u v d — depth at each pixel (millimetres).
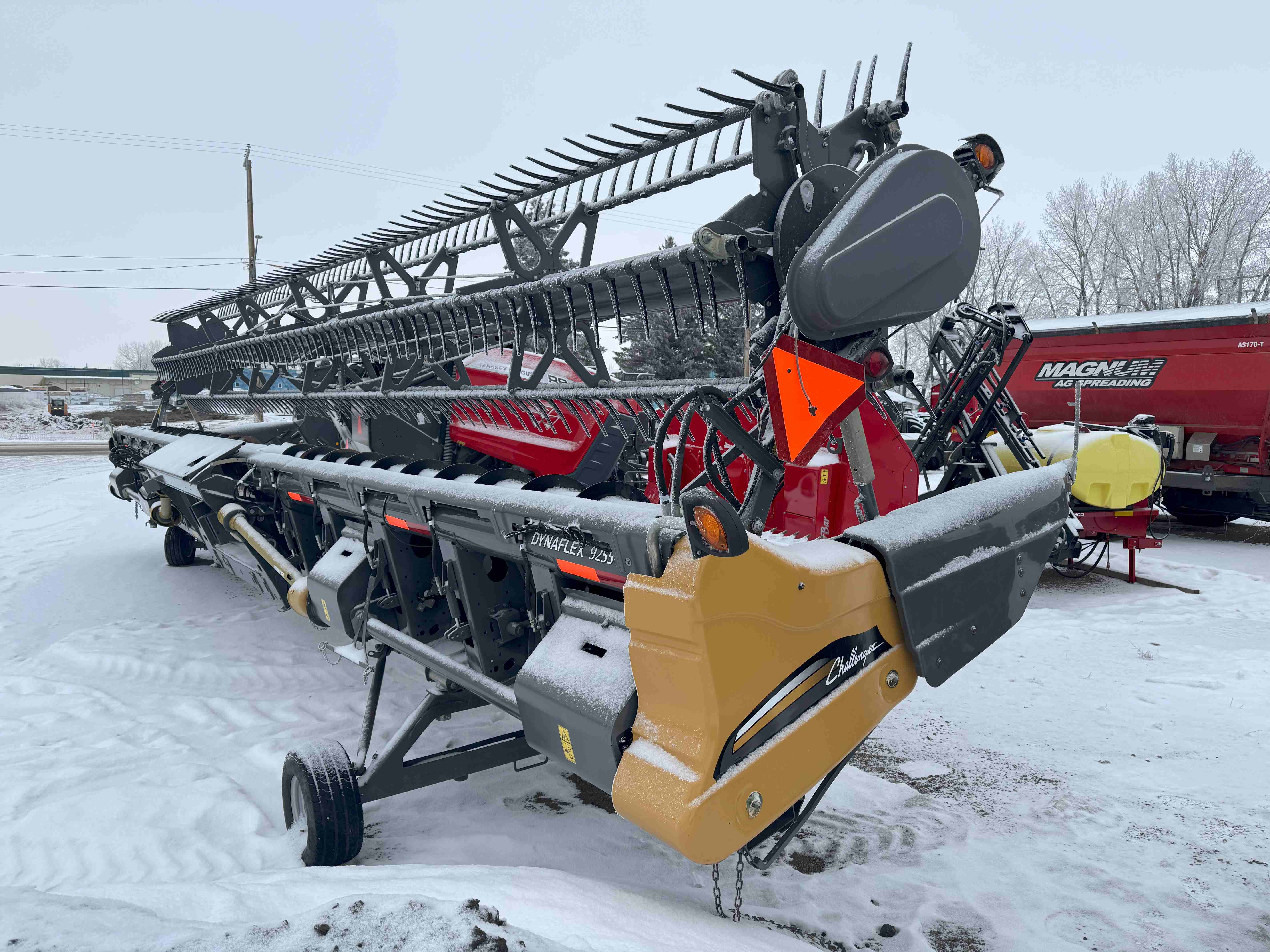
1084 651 5328
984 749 3797
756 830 1811
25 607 6582
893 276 2076
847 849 2836
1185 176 35656
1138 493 7156
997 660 5168
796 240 2074
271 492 4766
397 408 4555
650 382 2893
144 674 4758
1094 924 2406
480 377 4715
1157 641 5539
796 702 1887
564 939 1674
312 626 5852
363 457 3732
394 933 1457
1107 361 10156
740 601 1738
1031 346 11008
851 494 3648
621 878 2580
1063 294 39719
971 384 5375
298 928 1481
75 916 1519
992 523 2338
